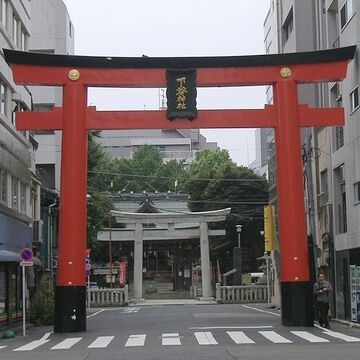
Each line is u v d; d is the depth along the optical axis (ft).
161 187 271.90
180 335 58.90
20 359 42.78
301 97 101.60
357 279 72.59
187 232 176.65
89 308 142.72
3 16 83.15
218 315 92.48
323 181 94.84
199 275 196.13
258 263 198.29
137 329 67.82
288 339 53.93
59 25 150.61
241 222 189.16
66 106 69.67
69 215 67.67
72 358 42.47
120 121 70.23
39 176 113.19
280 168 69.56
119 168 271.28
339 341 51.90
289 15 115.03
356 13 75.15
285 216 68.59
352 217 76.95
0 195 78.64
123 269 181.37
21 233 89.20
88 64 70.28
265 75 71.10
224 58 70.74
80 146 69.05
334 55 70.69
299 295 67.10
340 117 70.38
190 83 70.95
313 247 80.53
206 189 195.00
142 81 70.85
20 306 86.79
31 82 69.92
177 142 386.52
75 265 67.10
